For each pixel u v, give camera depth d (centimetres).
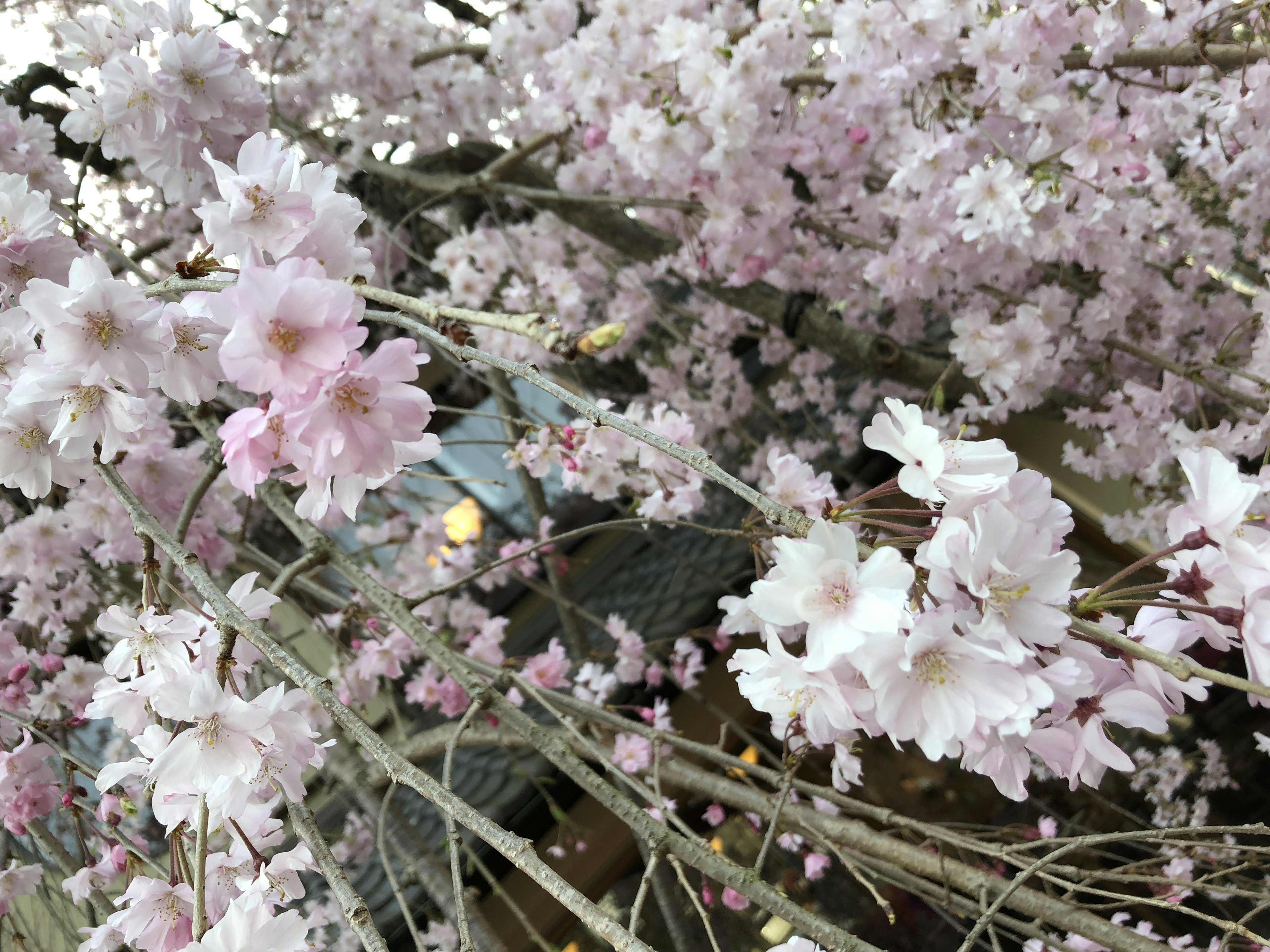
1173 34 55
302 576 70
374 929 24
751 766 49
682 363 112
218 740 27
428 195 103
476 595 133
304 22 87
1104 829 100
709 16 70
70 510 54
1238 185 71
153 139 43
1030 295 75
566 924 97
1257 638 23
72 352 28
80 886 41
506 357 82
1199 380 64
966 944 29
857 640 22
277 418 23
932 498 24
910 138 63
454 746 40
